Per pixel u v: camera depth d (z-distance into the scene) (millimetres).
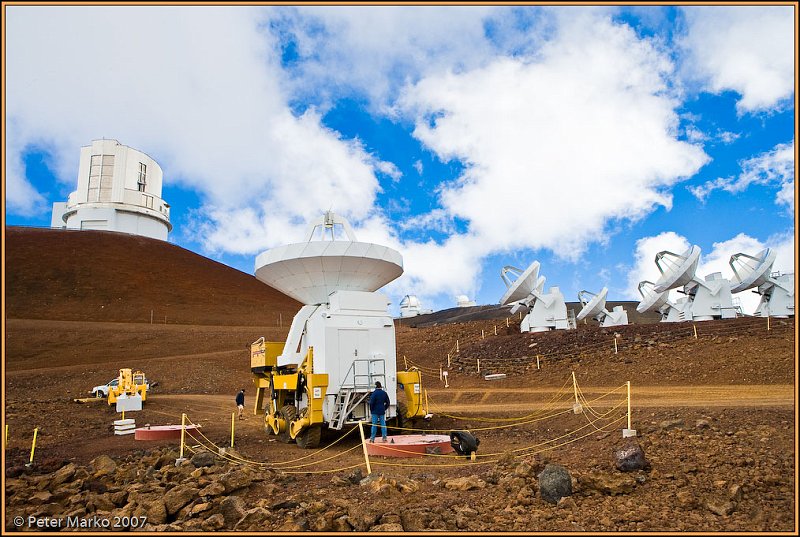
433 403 26703
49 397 35156
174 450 13484
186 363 47281
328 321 14984
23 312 64938
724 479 8203
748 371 22234
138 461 12070
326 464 12016
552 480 7953
